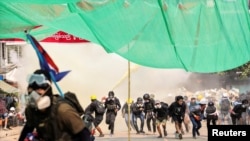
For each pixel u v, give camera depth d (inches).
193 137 837.8
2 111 961.5
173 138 838.5
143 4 337.4
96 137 850.8
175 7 343.9
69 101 193.5
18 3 332.8
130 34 337.7
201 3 348.5
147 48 341.7
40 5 341.1
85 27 343.6
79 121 189.6
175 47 346.0
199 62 356.2
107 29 334.6
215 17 351.6
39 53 215.9
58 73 211.5
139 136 884.0
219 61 358.9
